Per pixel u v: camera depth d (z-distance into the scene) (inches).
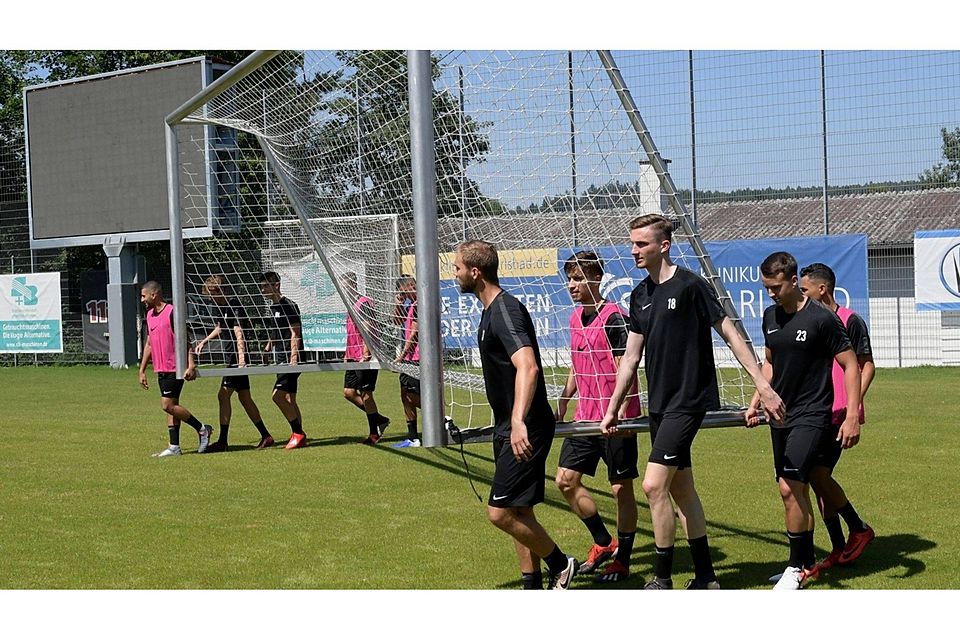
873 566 258.7
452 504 343.3
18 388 808.9
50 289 1042.7
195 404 676.7
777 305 249.4
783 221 946.1
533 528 231.1
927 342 821.2
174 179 450.3
